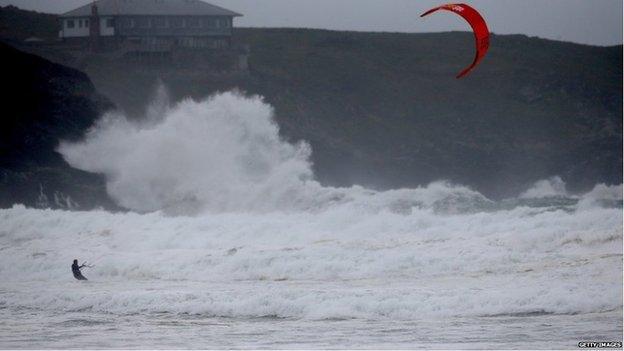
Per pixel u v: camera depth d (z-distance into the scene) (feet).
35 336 223.51
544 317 234.17
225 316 248.32
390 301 251.19
